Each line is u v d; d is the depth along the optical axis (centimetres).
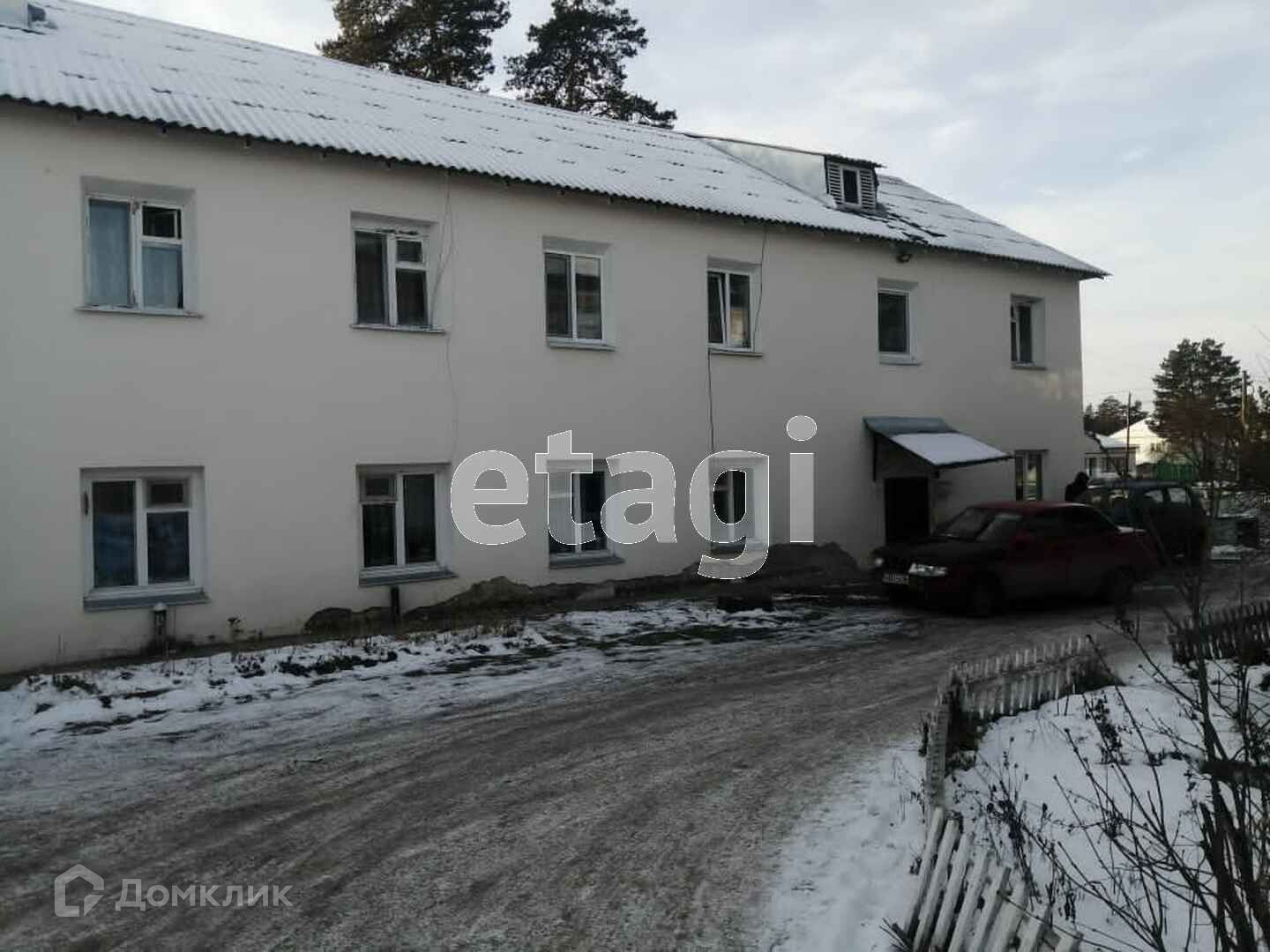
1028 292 2152
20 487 1056
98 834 586
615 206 1536
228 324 1190
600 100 3125
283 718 860
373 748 763
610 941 454
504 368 1420
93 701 887
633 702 916
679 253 1616
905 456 1911
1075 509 1484
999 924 395
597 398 1516
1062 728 761
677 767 714
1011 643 1184
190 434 1161
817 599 1538
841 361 1828
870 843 564
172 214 1184
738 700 921
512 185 1415
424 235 1372
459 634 1189
